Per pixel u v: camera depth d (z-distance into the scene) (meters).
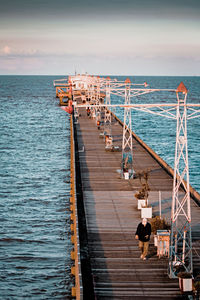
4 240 21.41
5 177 34.34
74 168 27.48
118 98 158.12
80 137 44.66
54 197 29.00
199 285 12.13
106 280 13.29
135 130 71.00
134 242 16.39
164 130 71.56
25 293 16.39
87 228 17.91
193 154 49.75
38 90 192.25
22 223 23.84
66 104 106.50
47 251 20.17
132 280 13.29
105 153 35.88
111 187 24.83
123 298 12.24
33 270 18.23
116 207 20.91
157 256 15.06
